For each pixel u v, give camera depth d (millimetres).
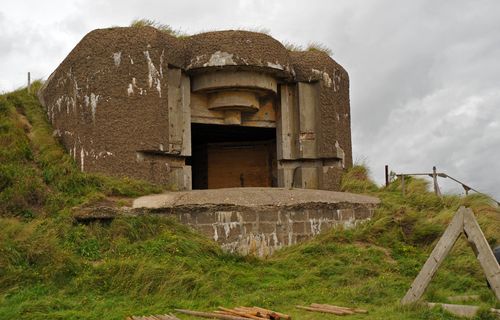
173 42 12266
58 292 7758
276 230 10234
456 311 6953
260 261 9719
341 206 10969
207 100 13141
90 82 11453
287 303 7719
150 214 9789
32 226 9219
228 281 8555
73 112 11750
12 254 8242
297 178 13680
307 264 9562
